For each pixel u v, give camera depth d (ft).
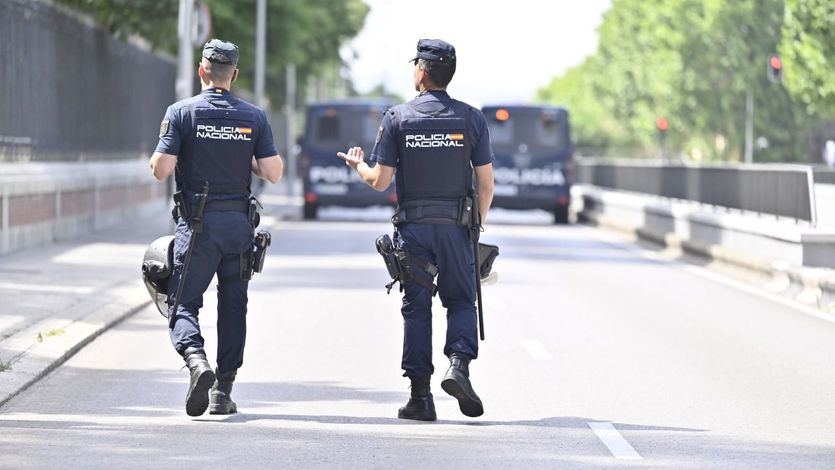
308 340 91.86
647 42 645.92
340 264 150.61
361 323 100.68
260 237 65.36
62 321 94.32
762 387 75.51
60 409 66.80
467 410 63.57
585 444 60.23
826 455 58.39
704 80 563.89
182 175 64.44
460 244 64.34
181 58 167.53
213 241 63.98
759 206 150.61
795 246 126.82
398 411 65.98
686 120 590.96
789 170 136.87
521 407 69.10
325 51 388.57
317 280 132.46
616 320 104.63
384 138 64.49
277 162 65.41
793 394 73.46
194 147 63.82
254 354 85.66
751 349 89.92
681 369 81.41
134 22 204.44
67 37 171.42
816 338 95.61
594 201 250.78
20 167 149.48
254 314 105.81
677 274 145.18
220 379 66.23
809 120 501.56
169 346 88.12
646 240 193.47
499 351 87.97
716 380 77.71
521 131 235.81
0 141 143.13
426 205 64.18
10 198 144.77
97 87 188.75
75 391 71.82
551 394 72.79
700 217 163.63
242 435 61.05
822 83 312.50
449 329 64.39
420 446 59.36
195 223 63.72
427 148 63.98
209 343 90.12
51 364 78.38
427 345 64.95
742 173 158.81
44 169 157.99
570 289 127.54
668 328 100.27
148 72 225.35
